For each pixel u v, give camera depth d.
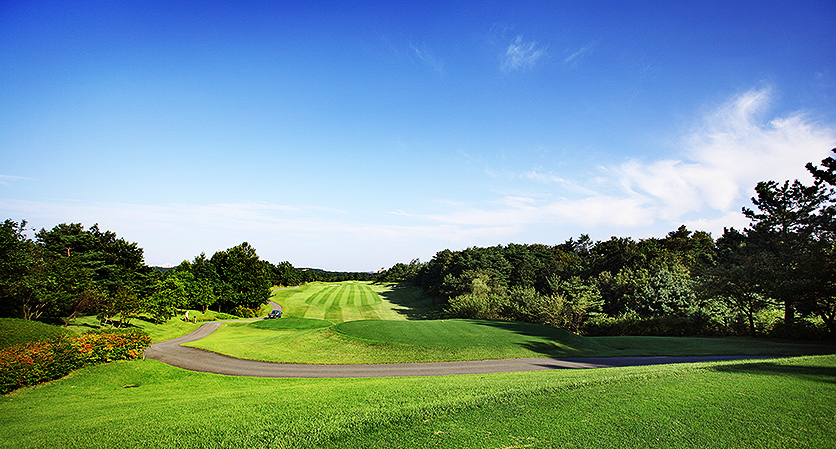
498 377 13.01
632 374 10.80
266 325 48.00
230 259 65.62
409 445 6.15
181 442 6.80
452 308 50.88
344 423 7.27
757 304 29.19
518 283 70.25
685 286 38.16
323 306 74.19
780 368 11.15
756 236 38.31
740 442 5.93
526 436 6.33
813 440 5.94
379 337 26.19
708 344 25.33
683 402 7.84
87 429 8.09
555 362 21.25
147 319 45.34
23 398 12.83
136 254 53.53
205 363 21.72
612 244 76.56
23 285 27.48
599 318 39.19
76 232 48.53
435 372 19.06
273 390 12.23
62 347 16.02
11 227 29.38
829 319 24.95
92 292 32.97
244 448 6.39
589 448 5.83
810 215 30.23
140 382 16.22
